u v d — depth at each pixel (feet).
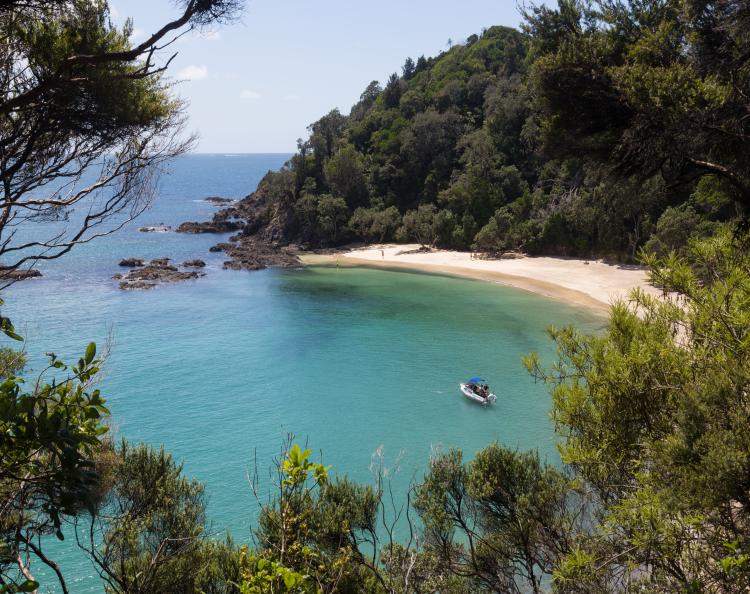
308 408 139.23
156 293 265.13
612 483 25.57
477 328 207.00
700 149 27.96
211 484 103.81
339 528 33.86
